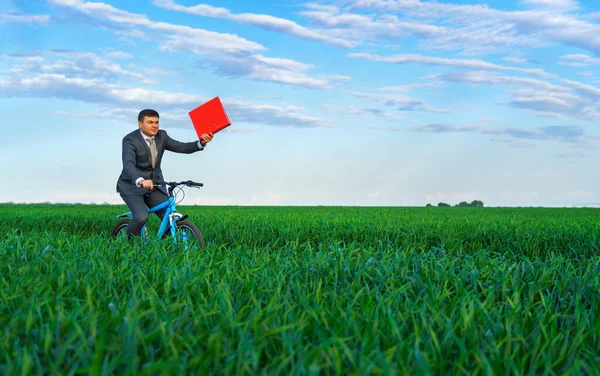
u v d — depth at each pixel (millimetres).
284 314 3346
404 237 10133
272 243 10219
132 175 7812
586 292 4523
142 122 8289
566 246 9445
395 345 2795
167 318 3186
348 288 4430
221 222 12062
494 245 9648
